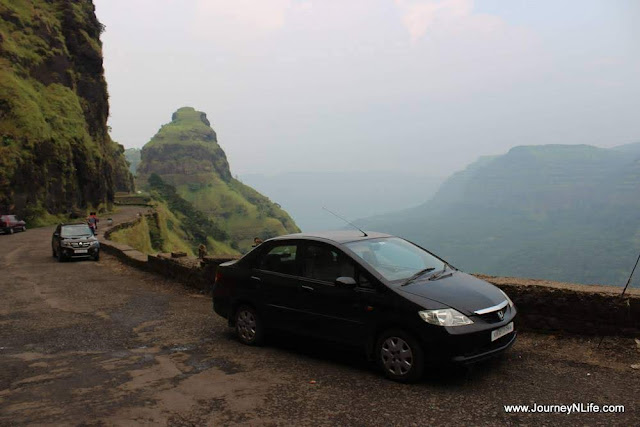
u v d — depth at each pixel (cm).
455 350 470
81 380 535
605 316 584
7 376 553
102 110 9612
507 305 535
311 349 639
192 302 1017
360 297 531
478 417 417
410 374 491
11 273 1678
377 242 612
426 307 485
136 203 12425
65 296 1144
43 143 6269
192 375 546
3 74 6550
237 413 437
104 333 762
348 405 448
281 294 611
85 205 7494
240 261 681
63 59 8288
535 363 548
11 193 5519
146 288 1237
